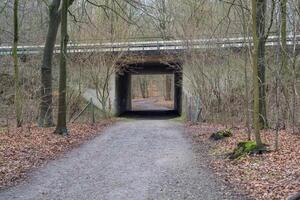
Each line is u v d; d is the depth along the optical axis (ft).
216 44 76.18
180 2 85.87
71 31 89.97
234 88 74.43
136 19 78.89
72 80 88.28
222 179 31.60
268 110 57.77
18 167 36.01
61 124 58.65
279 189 26.61
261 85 51.85
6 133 56.24
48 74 65.92
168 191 28.53
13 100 79.66
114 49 95.50
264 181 29.09
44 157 41.83
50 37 65.05
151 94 279.90
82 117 88.12
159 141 57.21
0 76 81.35
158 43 99.14
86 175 34.24
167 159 42.09
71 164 39.22
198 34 82.38
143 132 69.62
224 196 26.68
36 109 72.95
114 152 47.03
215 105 82.64
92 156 44.09
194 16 81.97
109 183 31.27
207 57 80.38
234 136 52.03
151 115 125.59
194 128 72.69
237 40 71.46
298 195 23.49
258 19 48.67
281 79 51.85
